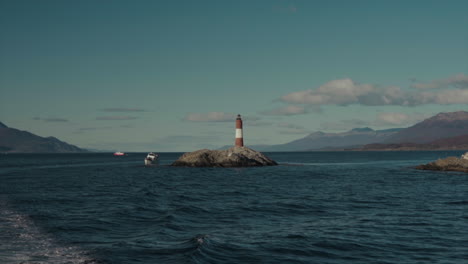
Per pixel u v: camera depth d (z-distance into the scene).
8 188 45.12
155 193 39.34
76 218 23.64
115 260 14.47
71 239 17.86
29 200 32.91
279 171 84.38
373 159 199.25
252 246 16.84
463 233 19.81
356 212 27.38
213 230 20.53
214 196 37.41
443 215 25.75
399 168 98.50
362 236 19.05
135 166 110.12
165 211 26.73
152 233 19.45
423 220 23.77
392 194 39.34
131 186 48.09
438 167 83.56
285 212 27.28
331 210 28.33
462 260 15.09
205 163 97.56
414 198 35.81
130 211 26.62
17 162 156.12
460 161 82.81
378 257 15.48
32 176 69.25
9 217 23.66
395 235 19.33
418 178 63.00
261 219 24.36
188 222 22.88
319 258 15.27
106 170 90.62
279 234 19.47
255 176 68.94
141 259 14.65
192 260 14.37
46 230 19.80
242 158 97.50
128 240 17.81
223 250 16.05
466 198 35.62
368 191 42.56
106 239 18.02
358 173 78.56
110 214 25.34
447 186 48.53
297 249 16.48
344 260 15.06
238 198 35.78
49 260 14.27
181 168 93.88
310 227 21.55
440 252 16.22
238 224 22.53
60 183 53.03
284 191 42.78
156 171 84.19
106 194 38.31
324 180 59.97
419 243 17.69
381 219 24.25
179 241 17.67
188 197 36.28
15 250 15.62
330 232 20.05
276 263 14.53
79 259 14.51
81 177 66.12
